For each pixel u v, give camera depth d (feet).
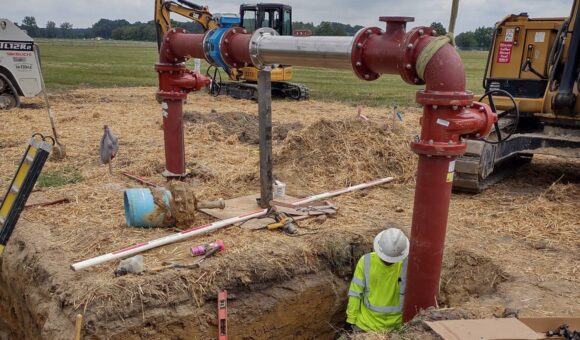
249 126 41.11
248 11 63.46
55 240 17.69
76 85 76.79
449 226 20.93
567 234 20.18
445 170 13.66
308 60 16.31
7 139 34.24
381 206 22.53
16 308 17.65
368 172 26.21
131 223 18.58
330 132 27.99
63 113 45.96
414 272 14.58
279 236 18.61
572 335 12.54
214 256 16.75
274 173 25.76
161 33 57.67
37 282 15.84
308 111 54.44
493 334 11.95
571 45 23.41
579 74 23.75
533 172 29.76
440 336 12.04
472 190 24.99
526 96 25.77
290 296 17.07
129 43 324.39
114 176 25.34
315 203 22.17
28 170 15.52
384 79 110.93
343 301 18.66
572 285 16.28
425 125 13.56
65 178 24.81
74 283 14.87
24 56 47.26
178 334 15.03
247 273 16.37
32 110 47.29
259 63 18.60
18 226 18.86
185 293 15.25
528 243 19.52
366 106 61.46
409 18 13.62
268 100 19.62
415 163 26.96
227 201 21.90
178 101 23.73
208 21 59.11
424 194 13.92
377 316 16.75
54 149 28.30
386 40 13.87
